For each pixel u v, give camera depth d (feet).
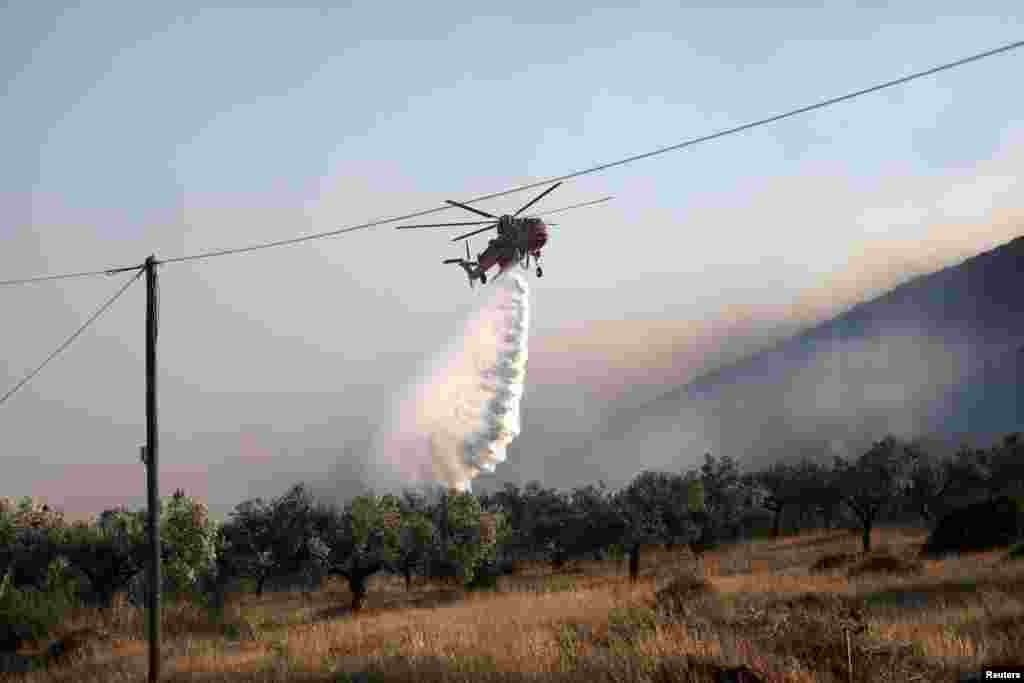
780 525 280.51
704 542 212.84
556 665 52.44
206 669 76.02
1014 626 59.36
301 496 165.78
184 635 106.63
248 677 68.69
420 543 166.50
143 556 138.51
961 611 70.18
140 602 133.80
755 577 126.21
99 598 137.80
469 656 57.52
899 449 217.97
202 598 143.64
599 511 188.65
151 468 76.38
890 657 45.70
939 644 52.85
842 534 248.52
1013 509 149.79
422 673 55.98
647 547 217.56
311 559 156.56
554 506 222.48
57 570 130.21
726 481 225.35
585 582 175.11
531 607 105.50
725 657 47.24
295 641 86.74
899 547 190.70
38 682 84.94
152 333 77.15
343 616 136.15
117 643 100.48
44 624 109.91
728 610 74.64
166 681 72.74
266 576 167.02
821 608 72.95
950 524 153.48
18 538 139.64
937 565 120.57
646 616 72.08
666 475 204.95
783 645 48.62
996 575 94.43
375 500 166.09
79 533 140.67
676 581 97.66
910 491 241.96
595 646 60.70
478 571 176.96
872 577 110.73
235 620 116.78
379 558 157.79
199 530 142.10
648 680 44.78
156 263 78.02
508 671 52.29
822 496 254.47
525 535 220.23
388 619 113.80
